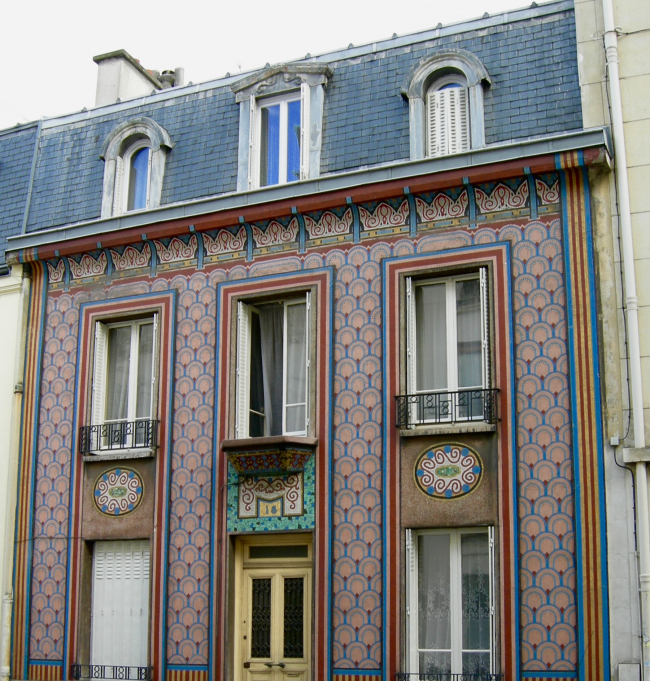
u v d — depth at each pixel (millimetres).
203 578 15883
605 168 14672
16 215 19359
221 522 15945
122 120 19156
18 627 17078
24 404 18062
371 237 15977
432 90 16453
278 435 16328
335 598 14938
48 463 17578
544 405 14336
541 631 13695
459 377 15305
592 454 13914
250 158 17375
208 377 16641
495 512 14273
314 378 15805
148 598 16250
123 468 16906
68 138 19656
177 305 17188
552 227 14859
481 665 14219
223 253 17047
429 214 15664
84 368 17734
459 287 15633
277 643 15500
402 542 14703
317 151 16859
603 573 13516
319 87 17172
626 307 14133
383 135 16516
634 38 15070
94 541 17016
